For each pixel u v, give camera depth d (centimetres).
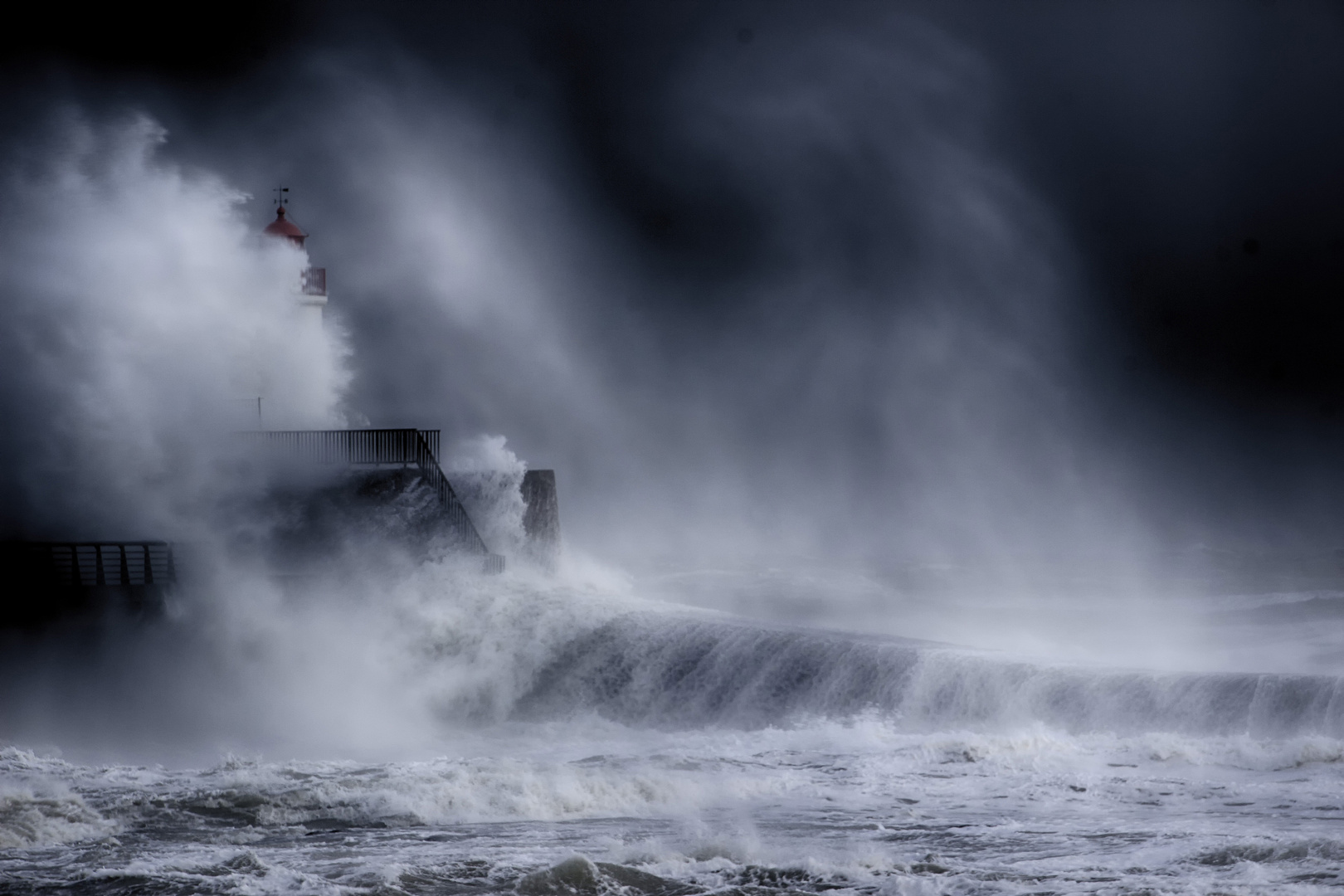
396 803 4928
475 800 5022
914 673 6994
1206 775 5366
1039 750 5900
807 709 7200
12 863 4019
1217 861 3809
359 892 3616
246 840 4428
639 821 4812
